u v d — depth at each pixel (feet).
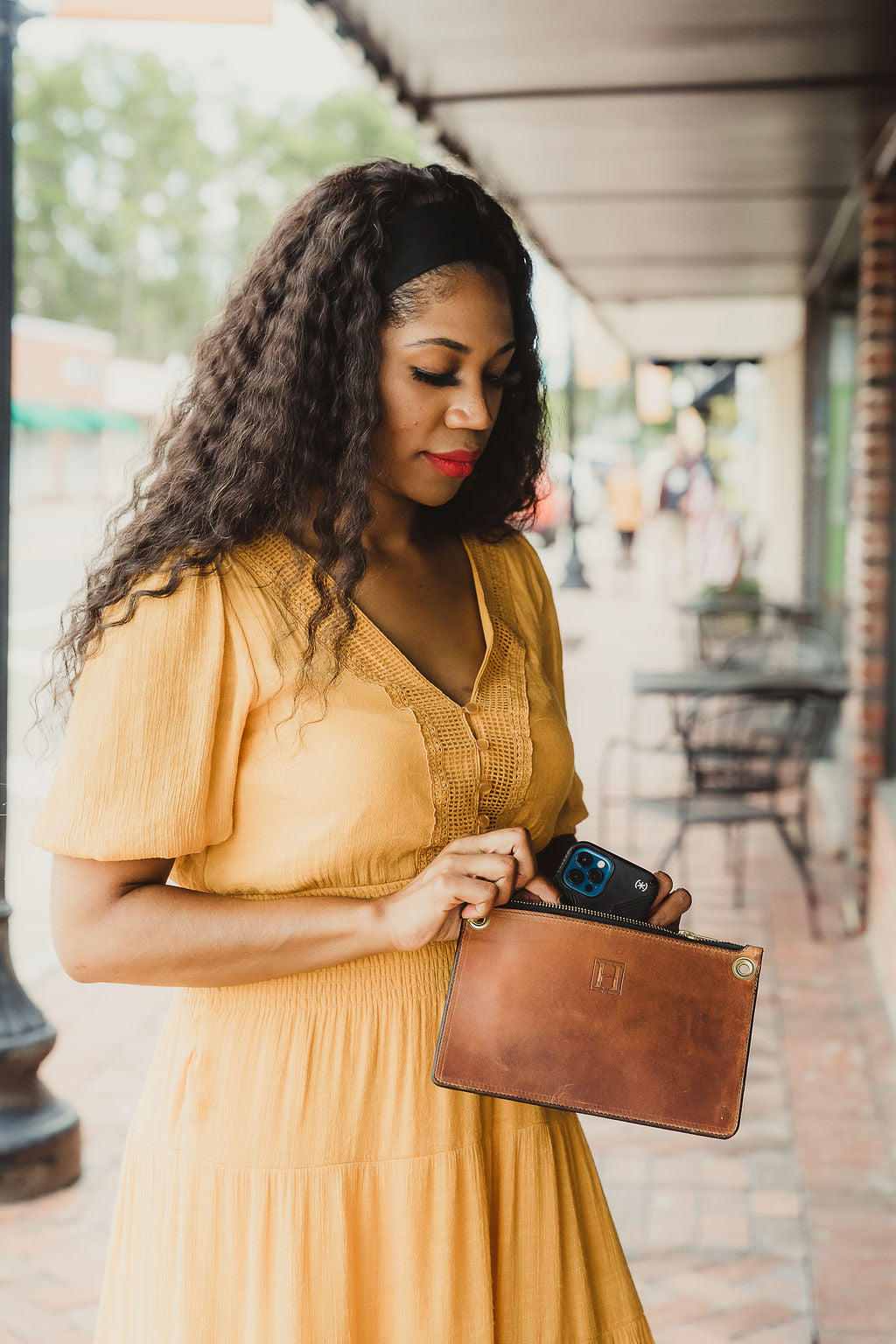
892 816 15.84
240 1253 4.74
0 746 11.97
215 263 158.10
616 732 31.45
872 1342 9.30
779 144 18.33
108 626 4.57
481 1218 4.86
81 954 4.63
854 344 26.30
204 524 4.72
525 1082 4.71
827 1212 11.10
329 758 4.72
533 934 4.72
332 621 4.83
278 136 152.76
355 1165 4.76
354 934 4.64
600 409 165.89
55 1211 11.48
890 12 12.74
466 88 15.55
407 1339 4.76
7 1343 9.58
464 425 4.91
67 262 155.12
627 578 70.64
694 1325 9.60
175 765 4.54
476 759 5.01
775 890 20.02
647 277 33.27
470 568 5.75
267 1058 4.79
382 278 4.83
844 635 26.48
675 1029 4.72
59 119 151.23
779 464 42.86
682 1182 11.76
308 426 4.83
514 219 5.41
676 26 13.28
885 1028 14.99
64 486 132.98
